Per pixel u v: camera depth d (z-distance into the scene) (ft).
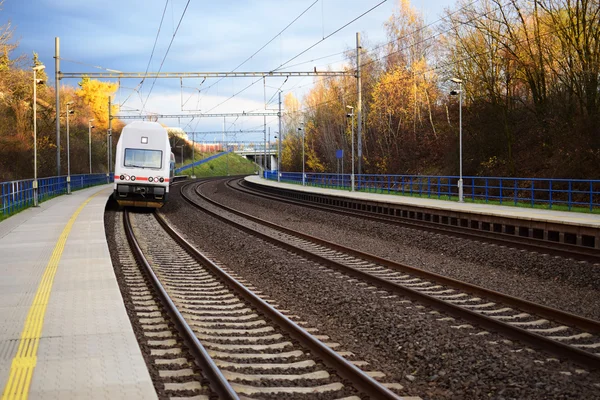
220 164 435.53
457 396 20.27
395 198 107.65
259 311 32.24
